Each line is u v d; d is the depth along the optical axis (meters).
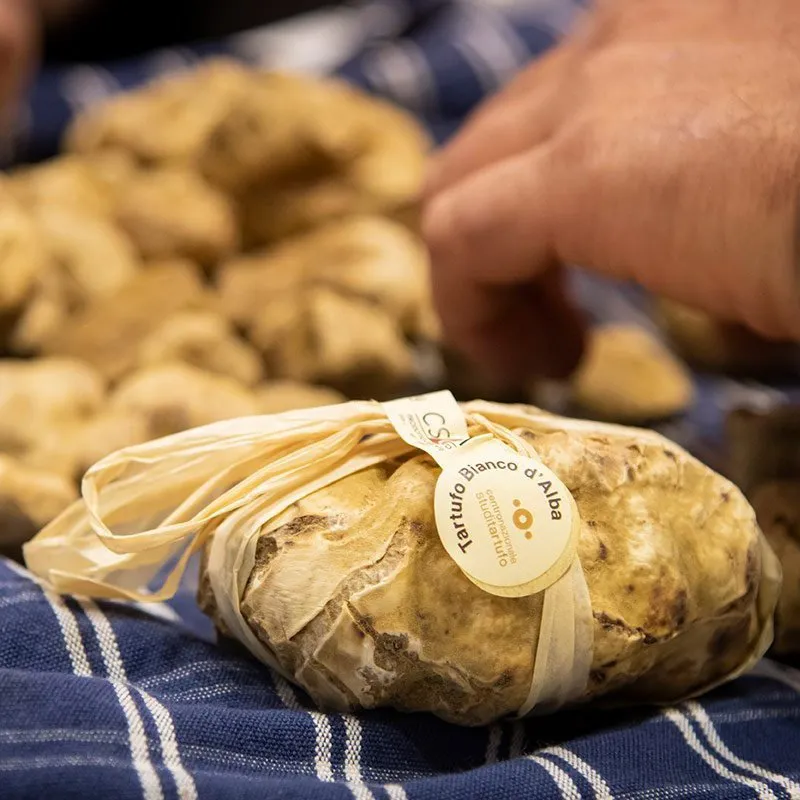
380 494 0.30
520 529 0.29
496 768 0.29
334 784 0.28
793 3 0.35
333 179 0.62
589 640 0.29
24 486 0.38
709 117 0.34
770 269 0.33
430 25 0.85
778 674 0.33
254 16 1.00
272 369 0.53
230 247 0.61
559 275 0.45
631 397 0.52
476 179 0.41
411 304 0.54
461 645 0.29
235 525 0.30
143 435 0.44
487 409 0.31
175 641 0.32
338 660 0.29
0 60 0.62
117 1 0.95
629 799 0.29
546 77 0.44
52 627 0.31
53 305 0.53
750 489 0.37
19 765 0.27
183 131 0.63
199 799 0.27
